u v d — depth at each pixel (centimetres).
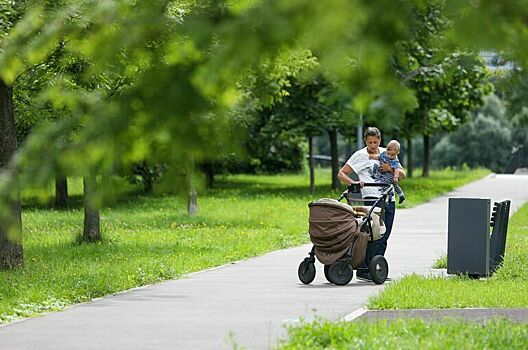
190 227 6309
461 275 3356
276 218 6962
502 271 3425
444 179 13012
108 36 938
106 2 954
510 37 849
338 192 10162
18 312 2689
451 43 883
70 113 940
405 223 6425
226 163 955
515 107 1253
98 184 912
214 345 2177
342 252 3300
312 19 772
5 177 888
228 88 904
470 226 3388
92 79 985
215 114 905
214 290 3231
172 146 906
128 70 935
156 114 895
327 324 2088
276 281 3488
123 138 898
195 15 896
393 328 2117
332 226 3281
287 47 845
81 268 3772
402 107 926
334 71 798
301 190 10675
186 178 924
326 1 763
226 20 871
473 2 853
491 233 3669
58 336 2330
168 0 927
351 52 787
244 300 2962
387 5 813
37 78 2852
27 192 891
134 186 961
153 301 2967
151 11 929
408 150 13588
